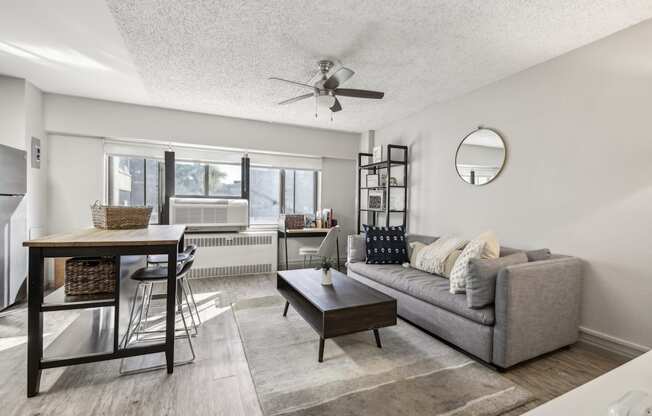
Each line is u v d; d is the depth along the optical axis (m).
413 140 4.15
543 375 1.89
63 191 3.69
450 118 3.54
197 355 2.12
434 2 1.84
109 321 2.25
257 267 4.57
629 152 2.08
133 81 3.18
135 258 2.47
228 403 1.62
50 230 3.63
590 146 2.28
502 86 2.94
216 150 4.52
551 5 1.86
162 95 3.53
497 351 1.89
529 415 0.63
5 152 2.80
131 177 4.13
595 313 2.24
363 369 1.94
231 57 2.59
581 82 2.34
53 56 2.66
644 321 2.01
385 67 2.74
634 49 2.06
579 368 1.97
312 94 2.69
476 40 2.27
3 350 2.12
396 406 1.59
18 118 3.13
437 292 2.35
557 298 2.08
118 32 2.26
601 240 2.22
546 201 2.56
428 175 3.87
